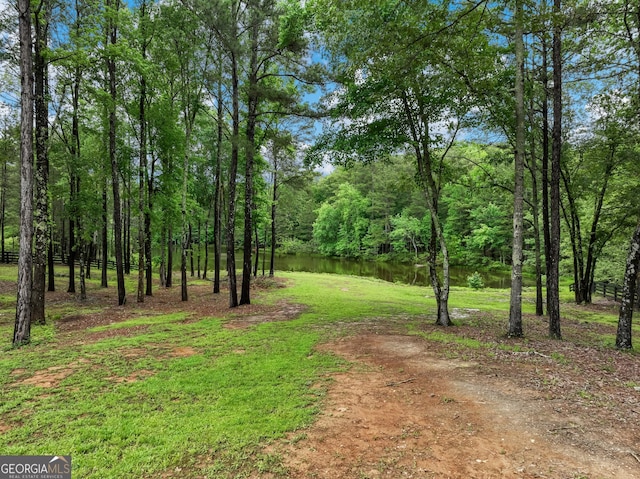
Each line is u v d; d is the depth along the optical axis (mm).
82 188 15047
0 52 9242
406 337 8398
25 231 7918
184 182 15172
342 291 19125
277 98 12062
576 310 15453
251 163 13641
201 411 4520
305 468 3301
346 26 8938
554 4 8273
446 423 4125
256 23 11805
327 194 64938
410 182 11336
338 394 5039
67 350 7371
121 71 13273
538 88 10578
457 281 31344
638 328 11656
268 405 4668
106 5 12008
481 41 8148
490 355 6840
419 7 7195
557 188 8992
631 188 14273
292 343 7875
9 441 3805
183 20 12461
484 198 37812
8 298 14141
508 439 3742
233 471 3271
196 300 15891
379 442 3738
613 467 3227
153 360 6668
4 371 6027
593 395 4859
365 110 9859
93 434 3928
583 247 18594
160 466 3346
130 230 26703
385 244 51750
